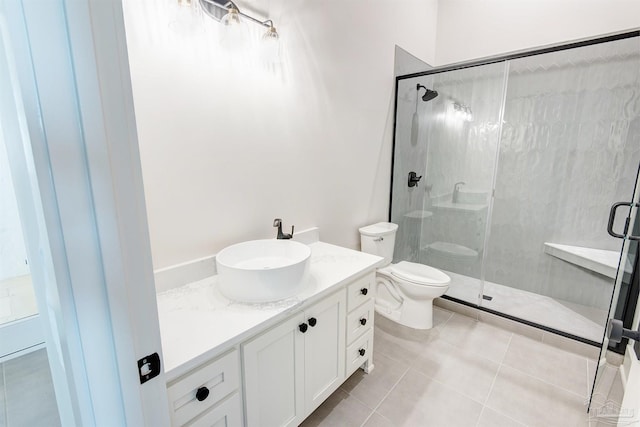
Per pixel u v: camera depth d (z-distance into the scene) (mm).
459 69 2520
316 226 1979
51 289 456
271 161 1623
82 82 416
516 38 2529
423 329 2232
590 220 2479
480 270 2842
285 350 1171
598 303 2451
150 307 548
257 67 1479
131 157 490
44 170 406
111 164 460
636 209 1374
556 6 2338
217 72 1328
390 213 2688
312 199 1917
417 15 2633
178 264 1296
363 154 2281
